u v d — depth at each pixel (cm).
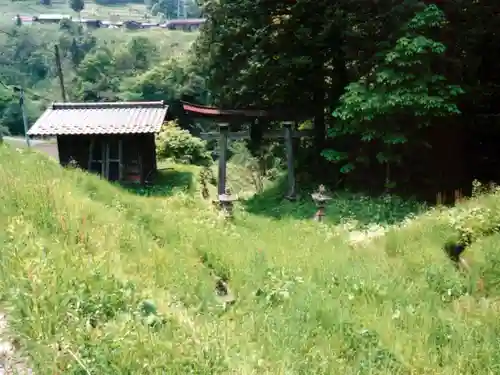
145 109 2027
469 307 632
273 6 1794
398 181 1762
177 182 1994
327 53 1817
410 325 572
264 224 1341
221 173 1908
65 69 7450
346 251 934
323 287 700
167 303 522
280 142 2209
